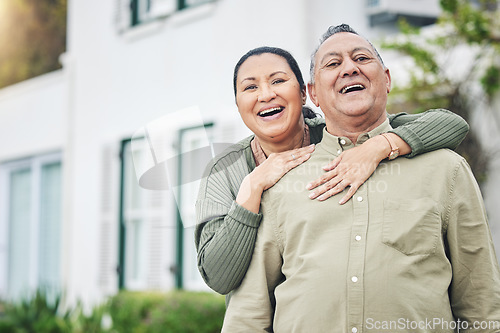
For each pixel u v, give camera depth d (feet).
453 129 6.52
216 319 17.40
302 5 15.61
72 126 24.68
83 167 24.08
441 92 16.85
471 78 16.69
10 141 29.07
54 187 27.78
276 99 6.88
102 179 23.12
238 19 16.83
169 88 20.21
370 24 19.21
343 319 6.04
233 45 16.53
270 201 6.56
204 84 18.34
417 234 6.08
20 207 29.43
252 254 6.57
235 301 6.60
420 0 20.16
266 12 15.81
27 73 50.44
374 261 6.06
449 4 17.22
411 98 17.03
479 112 16.53
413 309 5.96
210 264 6.55
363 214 6.21
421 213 6.11
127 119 22.26
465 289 6.29
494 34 17.07
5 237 29.78
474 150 16.02
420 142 6.33
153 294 19.62
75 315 21.31
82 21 24.58
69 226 24.36
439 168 6.30
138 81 21.76
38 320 21.86
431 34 17.67
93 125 23.75
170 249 20.79
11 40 50.60
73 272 24.07
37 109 27.68
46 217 27.99
